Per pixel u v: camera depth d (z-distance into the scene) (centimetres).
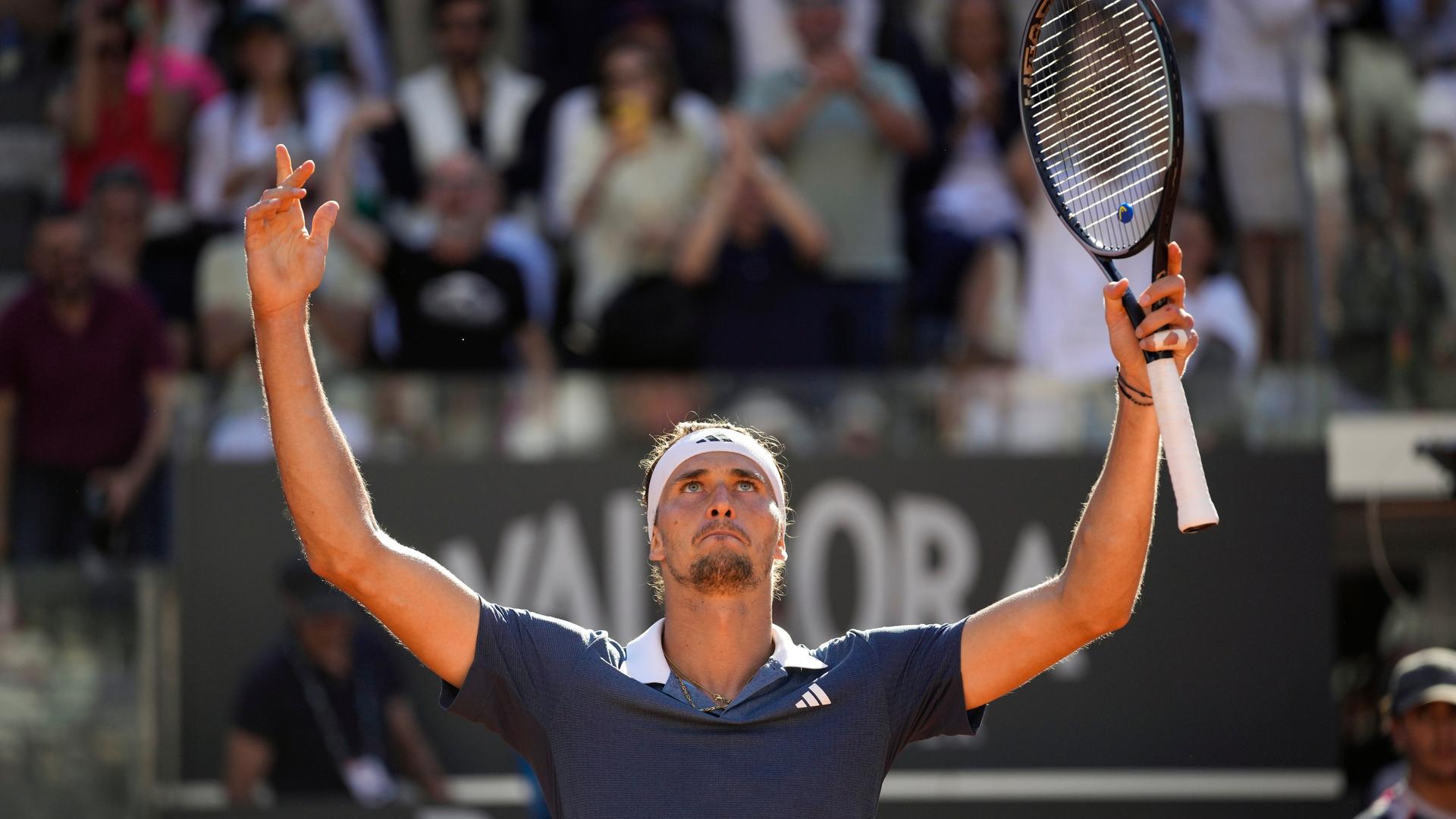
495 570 2581
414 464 2600
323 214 1106
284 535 2598
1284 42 3156
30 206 3444
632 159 3141
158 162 3334
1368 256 3033
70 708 2509
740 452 1189
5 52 3516
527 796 2522
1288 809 2528
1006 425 2609
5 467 2708
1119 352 1105
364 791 2522
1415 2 3259
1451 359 2914
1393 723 1950
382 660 2564
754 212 3091
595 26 3456
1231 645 2555
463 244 3027
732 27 3428
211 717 2547
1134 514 1108
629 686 1120
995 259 3102
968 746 2539
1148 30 1148
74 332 2759
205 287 3178
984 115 3250
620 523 2589
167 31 3481
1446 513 2666
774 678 1142
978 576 2577
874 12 3331
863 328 3083
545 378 2634
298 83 3359
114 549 2634
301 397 1097
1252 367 2848
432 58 3494
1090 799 2523
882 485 2591
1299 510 2580
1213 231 3066
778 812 1084
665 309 3006
